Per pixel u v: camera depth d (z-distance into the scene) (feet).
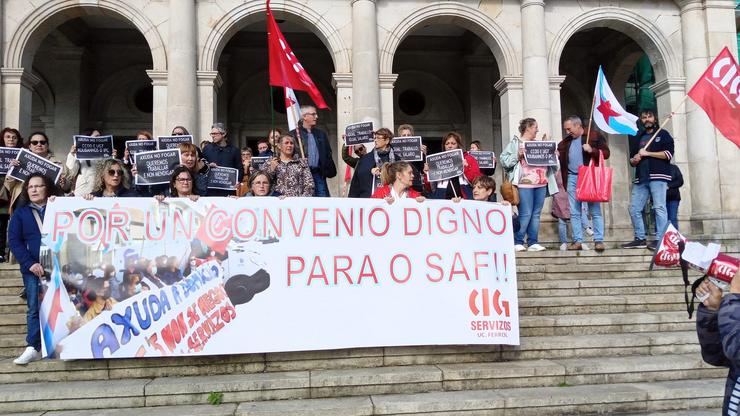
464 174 28.76
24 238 18.97
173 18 38.83
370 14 40.42
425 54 56.59
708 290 10.32
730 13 43.93
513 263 20.17
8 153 26.32
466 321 19.26
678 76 44.11
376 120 39.78
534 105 41.37
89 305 17.89
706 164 42.75
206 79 39.47
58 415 15.99
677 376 18.67
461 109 56.70
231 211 18.99
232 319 18.30
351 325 18.78
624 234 51.34
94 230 18.33
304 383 17.26
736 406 9.72
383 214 19.70
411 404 16.26
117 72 52.60
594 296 24.31
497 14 42.65
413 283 19.31
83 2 38.73
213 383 17.04
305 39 54.24
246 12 40.27
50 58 49.85
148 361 18.15
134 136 52.80
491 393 17.26
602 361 19.03
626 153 52.47
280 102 54.90
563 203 33.04
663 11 44.55
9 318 20.56
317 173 26.32
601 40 55.36
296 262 18.93
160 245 18.49
